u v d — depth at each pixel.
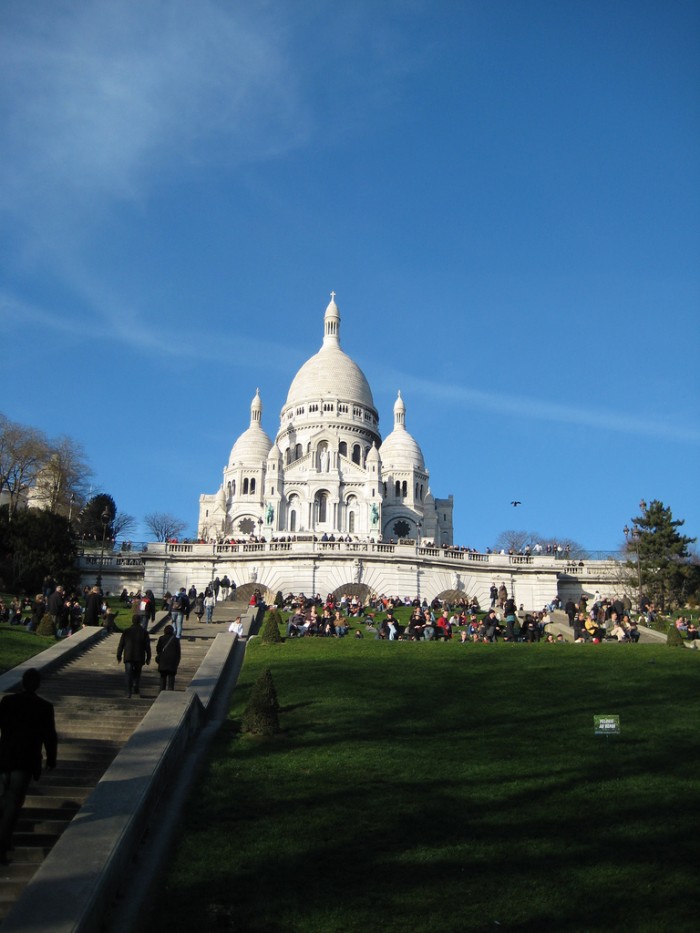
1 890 14.76
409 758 22.88
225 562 80.62
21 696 16.09
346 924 14.83
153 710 23.00
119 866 15.28
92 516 134.38
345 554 78.69
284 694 30.05
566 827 18.72
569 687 31.23
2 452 94.50
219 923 14.71
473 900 15.70
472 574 82.56
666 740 24.78
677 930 14.73
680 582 80.56
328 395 156.00
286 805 19.62
